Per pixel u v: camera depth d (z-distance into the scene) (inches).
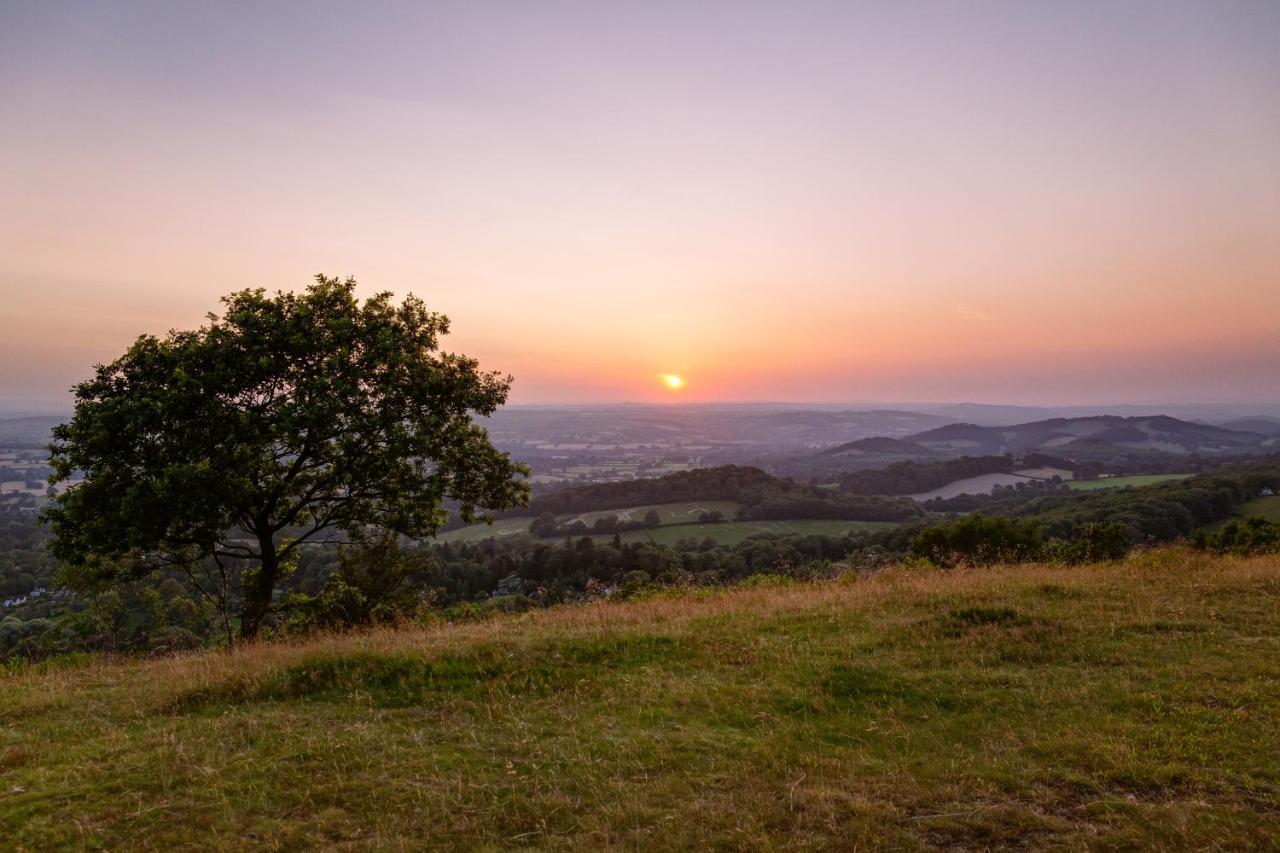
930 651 338.6
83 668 422.6
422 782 218.2
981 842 179.8
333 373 523.8
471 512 637.3
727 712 277.3
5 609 1316.4
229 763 231.9
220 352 490.6
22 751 244.4
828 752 237.3
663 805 201.8
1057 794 201.6
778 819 192.1
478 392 608.7
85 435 472.7
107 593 615.5
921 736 249.6
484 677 326.0
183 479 444.8
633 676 324.5
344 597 572.7
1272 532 690.8
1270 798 191.9
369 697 302.8
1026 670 308.5
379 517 603.2
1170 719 248.2
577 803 204.4
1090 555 728.3
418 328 603.5
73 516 476.4
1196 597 407.8
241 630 553.6
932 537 841.5
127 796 208.2
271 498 541.6
